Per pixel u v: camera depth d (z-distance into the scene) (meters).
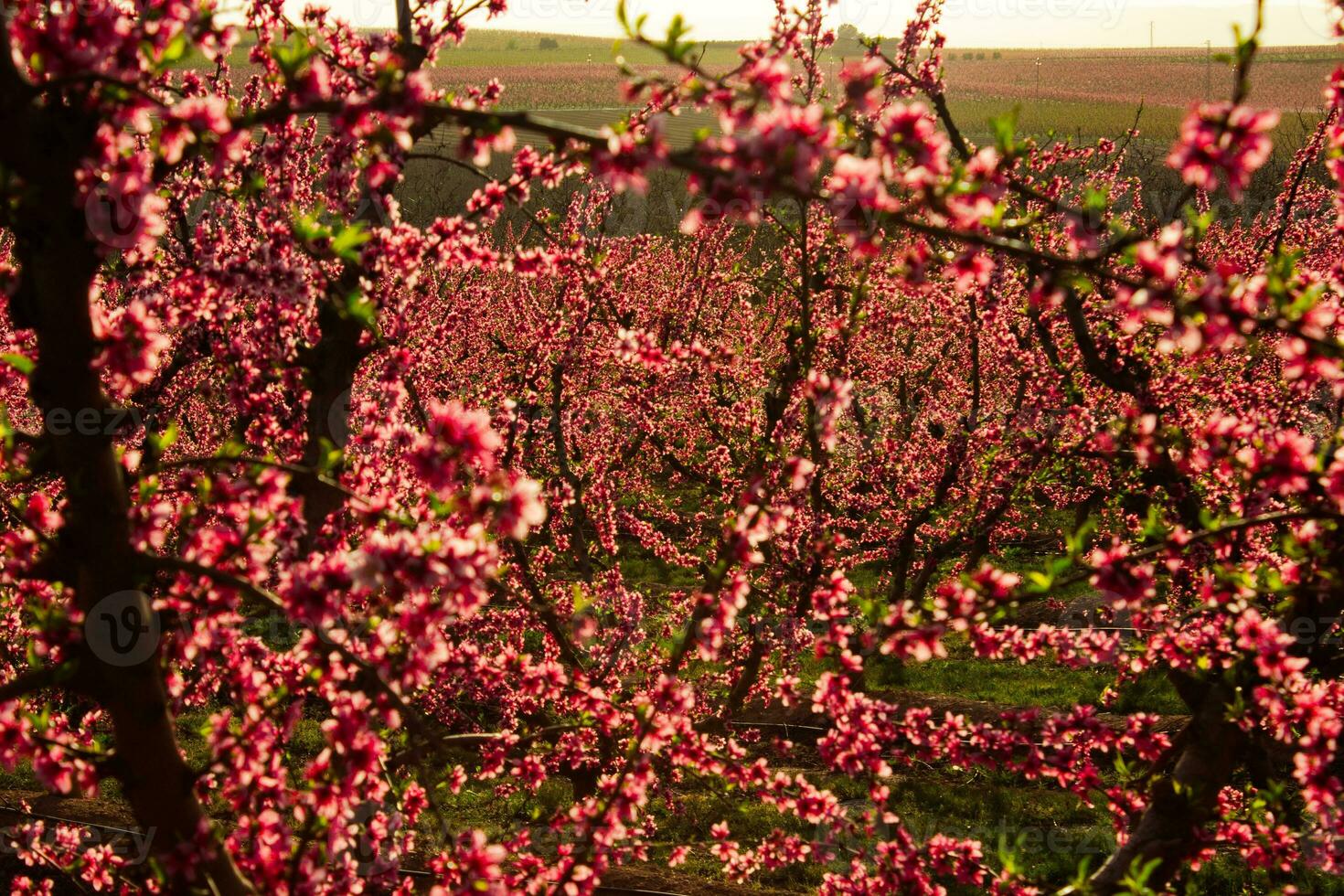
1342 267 3.38
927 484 10.12
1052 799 9.66
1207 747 3.78
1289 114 33.00
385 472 4.05
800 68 7.74
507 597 6.97
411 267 3.95
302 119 4.99
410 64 4.20
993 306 7.62
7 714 2.68
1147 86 63.41
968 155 5.02
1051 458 8.03
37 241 2.41
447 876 3.22
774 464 6.25
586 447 10.78
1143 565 2.82
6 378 3.08
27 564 2.83
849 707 3.78
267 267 3.45
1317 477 2.82
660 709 3.66
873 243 2.00
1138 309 2.14
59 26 2.16
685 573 15.96
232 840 3.22
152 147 2.23
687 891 7.50
